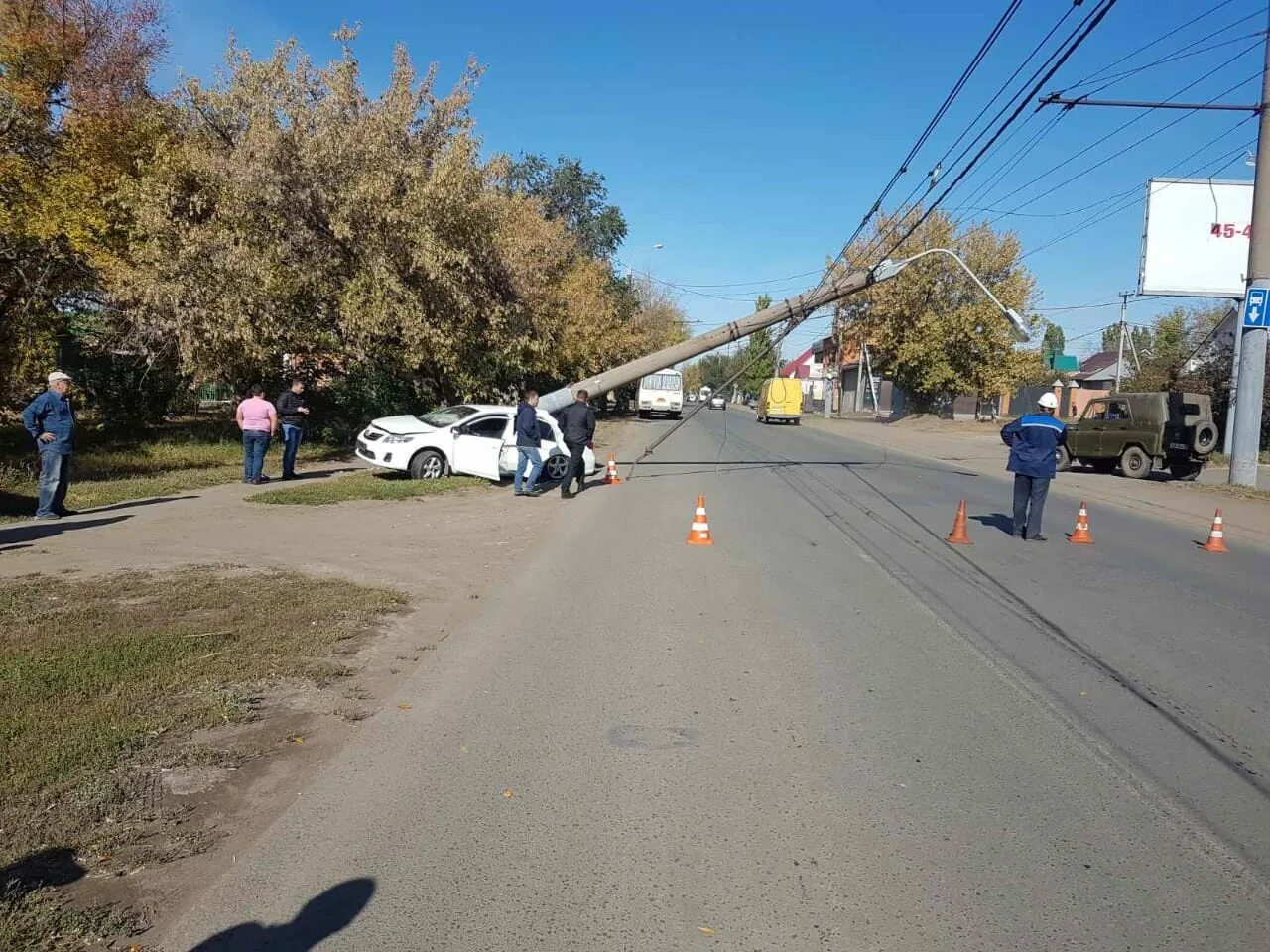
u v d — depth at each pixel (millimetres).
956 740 5176
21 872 3607
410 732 5172
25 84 17875
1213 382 31141
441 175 19375
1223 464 27203
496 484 17328
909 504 16016
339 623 7289
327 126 19875
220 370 21031
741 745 5059
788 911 3463
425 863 3775
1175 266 26328
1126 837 4086
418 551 10594
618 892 3576
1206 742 5211
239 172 19312
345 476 17891
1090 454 23562
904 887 3648
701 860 3830
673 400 56688
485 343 21891
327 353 23391
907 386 48719
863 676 6273
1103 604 8594
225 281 19141
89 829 3961
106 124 19359
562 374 37156
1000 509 15680
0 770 4379
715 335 19719
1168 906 3539
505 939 3268
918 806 4348
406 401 26453
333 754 4848
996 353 44875
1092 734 5293
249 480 16219
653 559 10391
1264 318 19234
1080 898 3582
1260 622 8047
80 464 17406
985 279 44531
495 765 4746
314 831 4023
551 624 7555
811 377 100438
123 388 24047
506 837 3998
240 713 5324
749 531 12578
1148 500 17672
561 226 35062
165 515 12695
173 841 3900
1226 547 12312
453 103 20828
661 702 5719
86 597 7867
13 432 21781
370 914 3404
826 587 9078
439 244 19500
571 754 4902
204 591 8172
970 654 6859
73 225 17438
